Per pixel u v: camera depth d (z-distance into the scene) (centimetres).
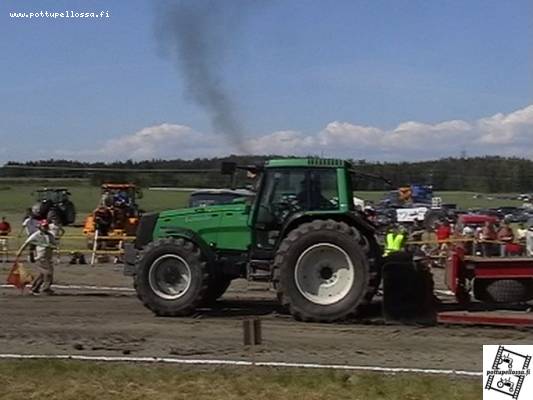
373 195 9594
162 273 2142
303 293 2028
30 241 2720
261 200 2152
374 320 2023
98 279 3216
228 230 2177
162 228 2230
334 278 2036
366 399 1263
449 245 3831
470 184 10106
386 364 1541
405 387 1325
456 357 1611
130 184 5250
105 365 1486
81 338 1820
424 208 7481
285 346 1717
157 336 1845
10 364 1486
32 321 2066
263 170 2166
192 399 1268
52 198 6719
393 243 3297
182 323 2027
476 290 2017
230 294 2652
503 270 1981
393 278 1980
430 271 2034
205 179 3153
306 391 1303
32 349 1691
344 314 2000
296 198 2138
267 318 2106
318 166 2144
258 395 1284
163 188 3228
